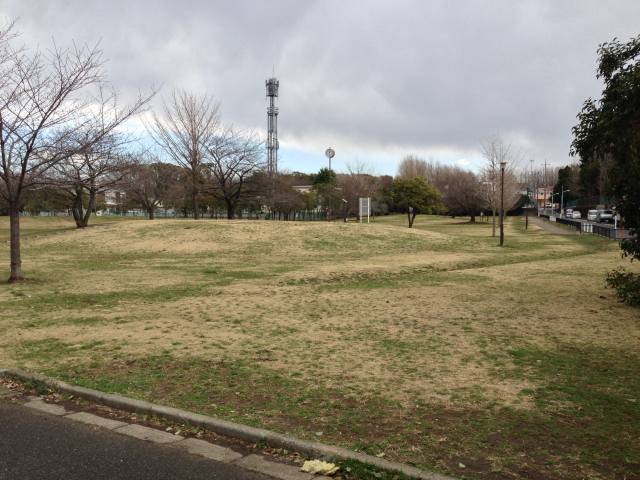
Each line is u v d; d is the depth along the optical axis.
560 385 5.43
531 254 23.64
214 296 11.74
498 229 48.72
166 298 11.45
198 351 6.86
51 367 6.08
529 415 4.55
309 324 8.72
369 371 5.97
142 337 7.68
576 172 107.75
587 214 81.38
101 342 7.34
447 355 6.69
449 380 5.62
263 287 13.23
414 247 26.47
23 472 3.60
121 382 5.48
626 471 3.48
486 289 12.80
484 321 8.91
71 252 23.98
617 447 3.87
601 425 4.32
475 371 5.97
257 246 24.80
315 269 16.95
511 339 7.58
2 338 7.58
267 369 6.04
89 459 3.80
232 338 7.65
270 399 4.99
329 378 5.69
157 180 45.81
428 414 4.59
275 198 43.00
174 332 8.05
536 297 11.46
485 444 3.93
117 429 4.36
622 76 9.00
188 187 39.16
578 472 3.47
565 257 22.52
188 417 4.44
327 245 25.55
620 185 9.65
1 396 5.18
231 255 22.58
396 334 7.95
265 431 4.11
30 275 15.35
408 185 55.06
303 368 6.09
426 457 3.70
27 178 13.61
